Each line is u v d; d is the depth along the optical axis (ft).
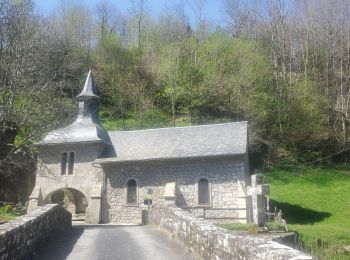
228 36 180.24
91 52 191.42
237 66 155.33
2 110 66.13
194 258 31.94
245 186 85.30
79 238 47.14
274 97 148.15
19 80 69.00
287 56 173.68
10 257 27.55
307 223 87.20
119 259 32.63
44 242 41.16
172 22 212.02
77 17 200.23
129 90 168.04
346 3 173.17
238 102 143.95
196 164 88.94
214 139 92.32
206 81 149.89
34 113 70.33
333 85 159.84
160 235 49.70
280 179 121.08
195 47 170.19
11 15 84.74
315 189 111.55
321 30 176.76
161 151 92.63
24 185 106.11
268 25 181.37
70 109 95.86
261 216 56.44
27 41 80.79
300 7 185.16
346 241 59.82
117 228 63.67
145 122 153.99
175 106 161.17
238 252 22.58
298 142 142.61
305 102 147.13
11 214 87.97
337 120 149.48
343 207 97.35
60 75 139.64
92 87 105.50
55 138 96.94
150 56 187.62
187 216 40.14
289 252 17.84
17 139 85.25
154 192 90.48
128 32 213.66
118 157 94.38
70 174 96.63
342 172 125.39
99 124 103.55
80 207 109.70
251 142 135.03
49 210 44.78
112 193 93.20
